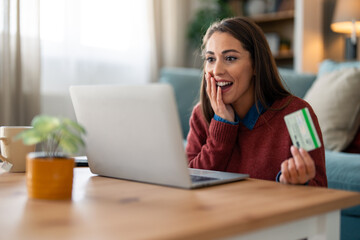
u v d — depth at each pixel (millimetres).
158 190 815
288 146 1219
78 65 3154
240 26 1247
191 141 1419
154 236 509
